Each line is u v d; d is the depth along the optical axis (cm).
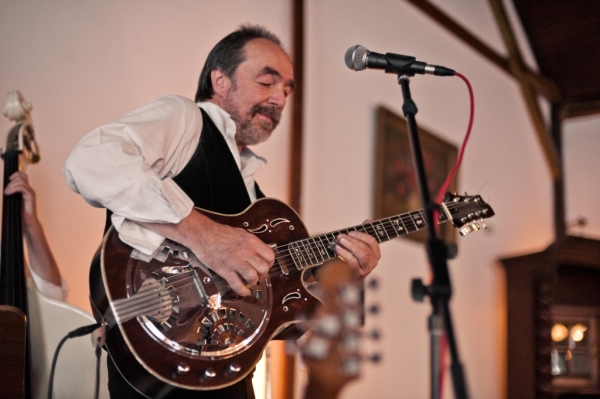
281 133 366
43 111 257
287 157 369
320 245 193
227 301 168
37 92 256
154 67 298
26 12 255
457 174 504
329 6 414
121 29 287
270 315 176
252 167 204
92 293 161
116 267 156
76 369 203
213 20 329
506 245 553
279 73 211
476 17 563
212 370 159
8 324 146
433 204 162
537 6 601
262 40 215
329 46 411
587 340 593
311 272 202
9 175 220
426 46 498
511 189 569
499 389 523
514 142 583
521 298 527
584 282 603
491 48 576
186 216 160
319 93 399
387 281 429
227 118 195
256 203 187
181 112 178
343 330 212
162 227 160
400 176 445
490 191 543
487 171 543
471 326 504
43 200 254
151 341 154
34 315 203
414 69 181
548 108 650
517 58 589
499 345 530
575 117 653
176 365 156
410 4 484
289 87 216
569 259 568
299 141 369
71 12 270
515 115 590
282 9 374
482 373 510
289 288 183
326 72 406
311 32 398
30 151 231
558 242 555
